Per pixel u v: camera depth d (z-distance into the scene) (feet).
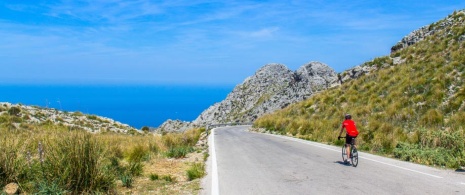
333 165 43.86
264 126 124.06
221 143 77.66
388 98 84.33
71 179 28.45
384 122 70.69
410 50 114.01
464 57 86.43
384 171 38.78
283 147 65.67
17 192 27.68
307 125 91.91
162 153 58.13
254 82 374.02
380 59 122.52
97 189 28.84
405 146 51.62
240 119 295.28
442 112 68.44
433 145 52.01
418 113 71.61
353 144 43.29
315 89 246.27
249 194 29.40
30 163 30.83
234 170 41.32
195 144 82.43
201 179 36.50
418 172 37.88
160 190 31.73
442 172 37.78
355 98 96.89
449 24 118.32
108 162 40.93
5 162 29.19
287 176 37.04
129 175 35.37
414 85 84.07
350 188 30.78
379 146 57.67
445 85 78.28
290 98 259.19
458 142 47.21
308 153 56.29
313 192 29.63
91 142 30.66
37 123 103.45
